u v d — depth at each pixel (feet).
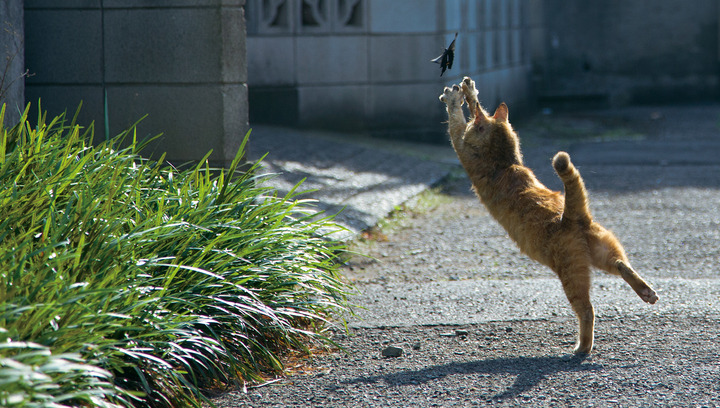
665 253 26.48
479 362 15.65
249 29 48.37
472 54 55.52
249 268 15.61
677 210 33.76
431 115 51.98
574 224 15.62
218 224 16.11
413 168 42.57
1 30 21.11
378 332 17.93
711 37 83.97
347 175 37.73
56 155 16.14
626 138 59.62
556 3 85.15
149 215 15.47
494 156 17.72
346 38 50.57
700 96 85.46
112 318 12.42
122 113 24.59
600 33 85.20
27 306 10.96
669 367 14.89
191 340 13.55
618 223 31.50
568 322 18.30
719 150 52.16
